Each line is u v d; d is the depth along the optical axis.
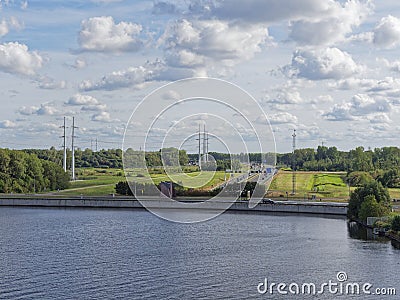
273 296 53.19
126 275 60.84
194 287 56.06
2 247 79.38
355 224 103.75
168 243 81.81
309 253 72.94
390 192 138.50
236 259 69.25
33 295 53.56
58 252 75.00
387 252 73.31
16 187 157.75
